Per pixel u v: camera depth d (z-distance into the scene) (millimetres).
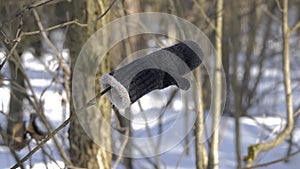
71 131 3645
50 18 4527
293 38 9148
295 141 6789
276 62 8891
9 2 3896
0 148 4828
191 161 5969
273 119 7918
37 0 3689
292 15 10180
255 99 8141
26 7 2578
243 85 7477
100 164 3617
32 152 2021
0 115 5008
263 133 7078
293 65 9078
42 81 5621
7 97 5121
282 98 8914
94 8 3436
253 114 7945
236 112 4676
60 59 3832
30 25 4316
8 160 4625
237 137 4578
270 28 7898
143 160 5535
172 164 5805
